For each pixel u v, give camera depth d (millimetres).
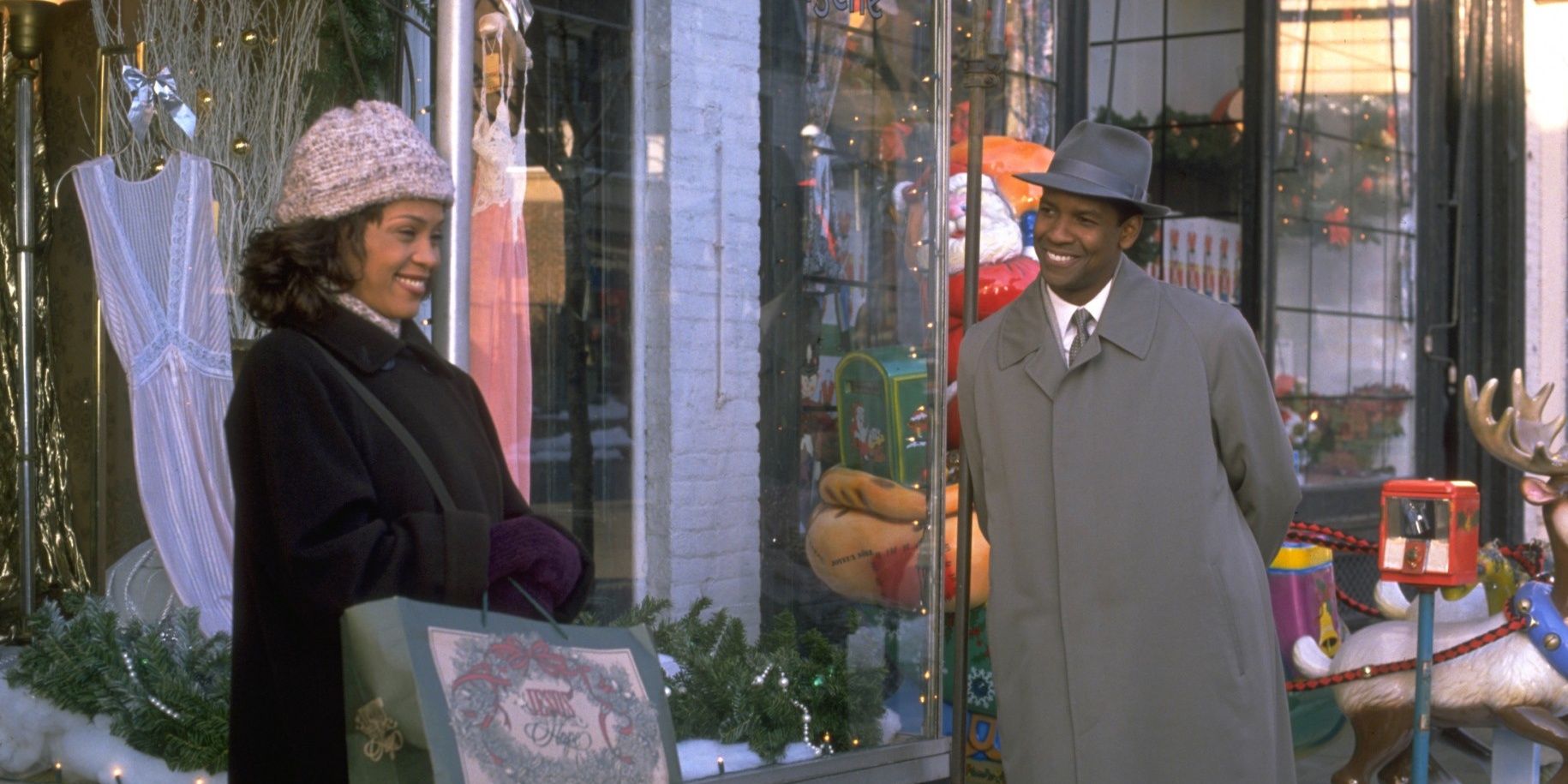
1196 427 3121
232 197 4047
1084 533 3094
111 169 3738
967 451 3441
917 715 4289
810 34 4359
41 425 4504
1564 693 3943
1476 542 3625
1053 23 6957
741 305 4312
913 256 4336
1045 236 3191
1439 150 8844
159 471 3688
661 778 2043
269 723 2016
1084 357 3139
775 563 4266
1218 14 7797
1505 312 9141
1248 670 3102
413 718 1801
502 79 3740
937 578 4289
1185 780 3047
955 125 5535
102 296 3676
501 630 1945
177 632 3537
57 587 4434
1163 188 7922
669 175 4191
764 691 3918
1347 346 8250
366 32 3986
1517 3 9195
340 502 1908
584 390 4008
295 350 1980
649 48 4133
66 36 4496
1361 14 8281
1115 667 3062
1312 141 7988
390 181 2031
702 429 4227
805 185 4348
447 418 2121
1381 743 4020
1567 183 9625
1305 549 4449
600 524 4039
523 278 3779
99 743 3336
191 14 4094
